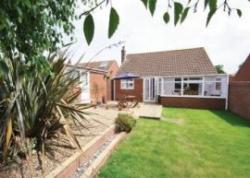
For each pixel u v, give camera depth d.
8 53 1.47
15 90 2.28
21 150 2.47
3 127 2.20
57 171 2.35
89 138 3.78
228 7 0.88
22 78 2.14
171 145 4.46
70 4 1.99
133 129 5.93
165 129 6.05
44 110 2.70
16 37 1.46
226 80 11.41
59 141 3.04
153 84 14.47
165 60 15.62
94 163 3.04
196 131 5.96
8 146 2.25
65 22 1.98
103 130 4.42
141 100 14.82
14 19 1.32
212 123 7.28
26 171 2.32
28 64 1.74
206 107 11.91
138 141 4.68
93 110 8.45
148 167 3.24
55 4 1.82
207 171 3.22
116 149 4.07
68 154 2.89
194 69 13.55
